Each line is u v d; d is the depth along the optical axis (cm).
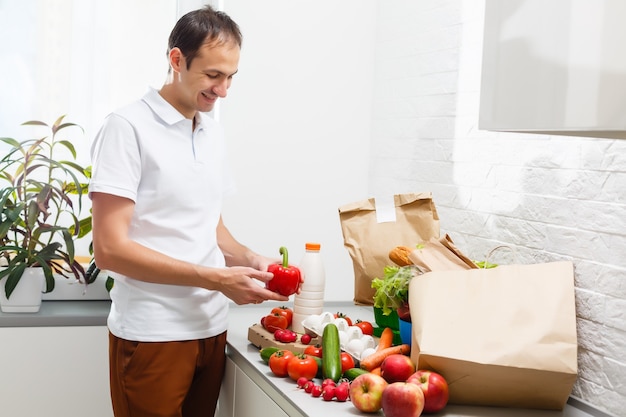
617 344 181
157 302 202
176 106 204
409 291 187
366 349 200
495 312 178
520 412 176
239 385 216
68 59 289
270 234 288
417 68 267
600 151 186
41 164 266
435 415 170
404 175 275
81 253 299
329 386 179
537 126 144
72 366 258
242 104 282
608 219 184
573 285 185
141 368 202
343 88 293
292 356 193
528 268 187
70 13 288
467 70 240
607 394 183
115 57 293
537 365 170
